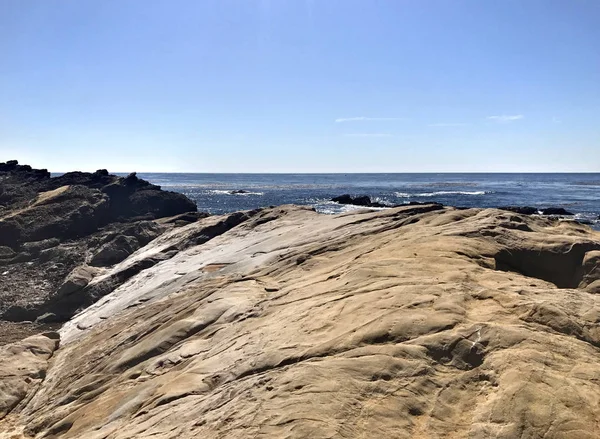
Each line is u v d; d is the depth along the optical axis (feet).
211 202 234.79
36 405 33.55
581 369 17.44
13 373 38.01
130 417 23.07
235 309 32.86
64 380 35.27
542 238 32.09
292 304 29.14
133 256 73.97
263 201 238.48
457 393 17.03
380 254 33.06
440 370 18.16
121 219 114.93
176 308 40.14
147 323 39.17
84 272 67.21
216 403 19.27
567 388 16.42
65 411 29.35
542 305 21.33
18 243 93.76
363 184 442.91
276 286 36.88
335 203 214.07
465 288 24.17
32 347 43.57
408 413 16.03
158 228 92.22
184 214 108.88
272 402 17.01
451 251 30.55
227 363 23.53
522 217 38.29
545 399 15.94
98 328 46.52
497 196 251.39
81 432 24.91
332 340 21.17
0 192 127.95
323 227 53.01
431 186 388.16
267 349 22.68
